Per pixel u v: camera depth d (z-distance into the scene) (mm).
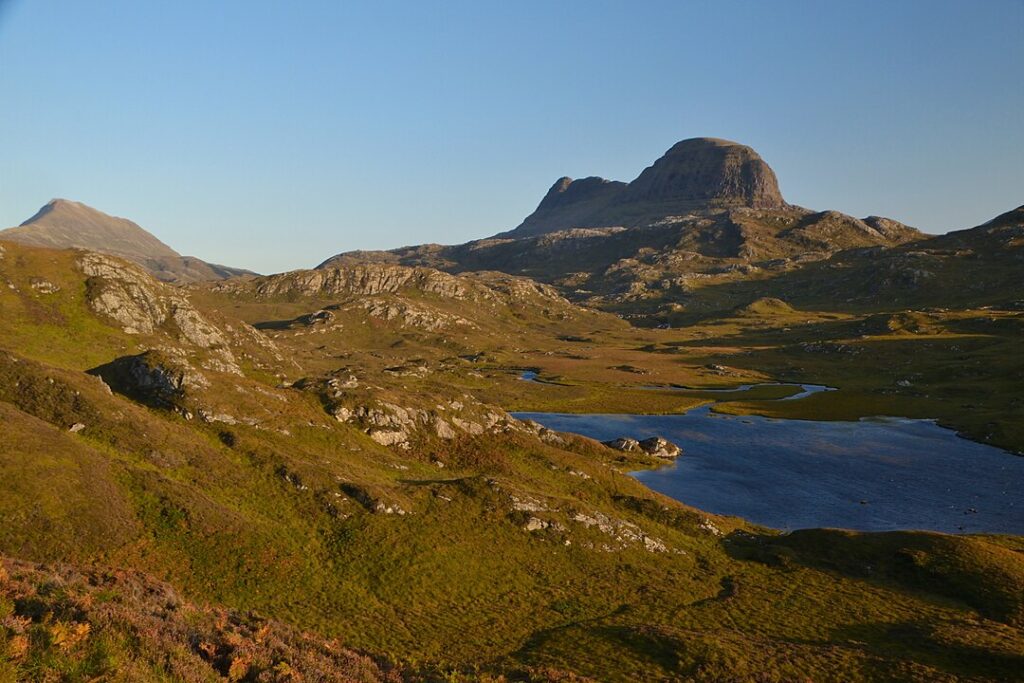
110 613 22719
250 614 33688
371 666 30781
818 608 62812
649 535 78562
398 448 98125
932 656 51062
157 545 53875
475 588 60812
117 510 55750
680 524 86562
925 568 70688
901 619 60281
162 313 165750
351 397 103312
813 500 109750
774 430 173125
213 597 50062
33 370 76812
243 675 23812
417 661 45281
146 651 21219
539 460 105312
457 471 95500
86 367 128250
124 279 165875
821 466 133625
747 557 78125
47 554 48406
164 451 69875
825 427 177750
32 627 19219
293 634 31672
